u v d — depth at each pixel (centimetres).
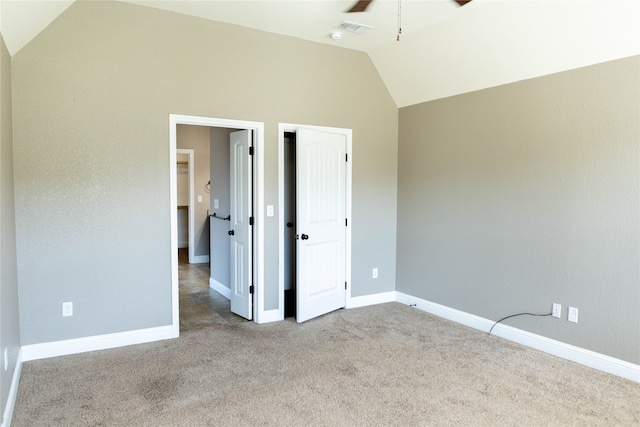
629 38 284
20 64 307
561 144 335
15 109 307
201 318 436
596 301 317
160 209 364
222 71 383
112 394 274
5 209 261
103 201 341
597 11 282
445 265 440
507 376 304
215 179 547
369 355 341
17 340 299
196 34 369
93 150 335
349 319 434
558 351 341
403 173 489
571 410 259
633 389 285
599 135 311
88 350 343
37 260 321
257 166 409
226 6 344
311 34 406
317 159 430
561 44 316
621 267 302
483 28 348
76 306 336
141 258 359
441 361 330
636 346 296
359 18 362
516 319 373
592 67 313
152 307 366
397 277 503
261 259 416
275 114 413
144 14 347
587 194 320
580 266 326
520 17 320
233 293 453
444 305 443
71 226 331
